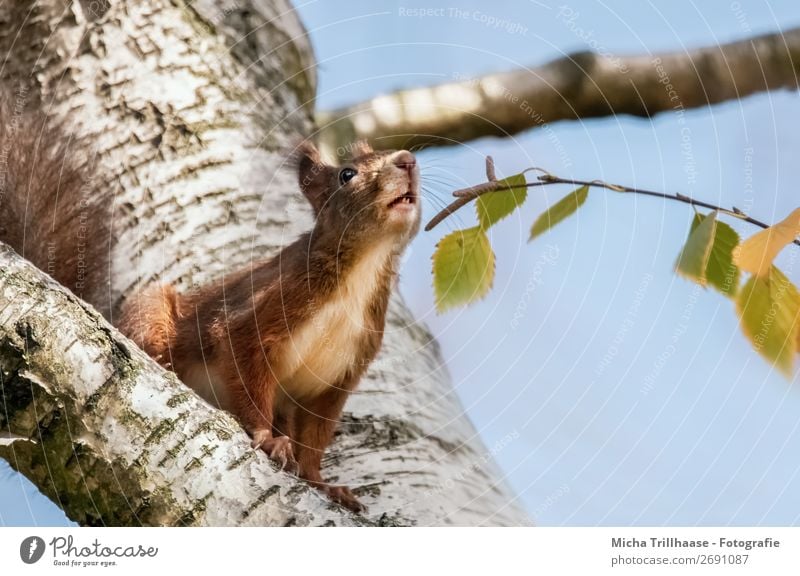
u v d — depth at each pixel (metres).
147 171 10.37
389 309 10.94
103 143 10.48
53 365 6.65
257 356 9.62
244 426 9.41
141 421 6.70
